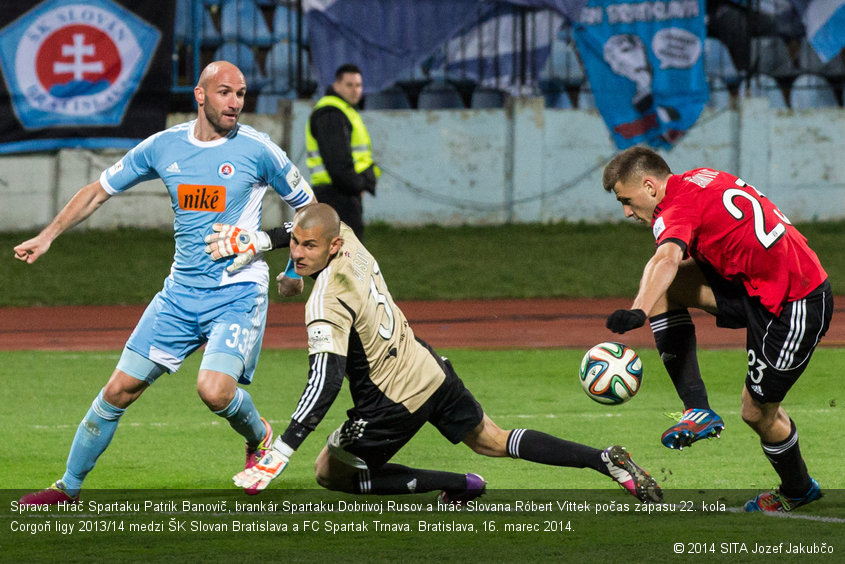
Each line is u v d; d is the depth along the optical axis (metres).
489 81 65.06
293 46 68.31
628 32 62.75
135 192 62.28
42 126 60.91
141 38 61.22
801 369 16.64
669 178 16.78
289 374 33.03
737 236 16.22
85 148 61.34
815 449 22.02
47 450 22.69
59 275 54.75
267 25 69.56
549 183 63.41
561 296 52.47
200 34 67.50
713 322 44.12
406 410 16.30
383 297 16.17
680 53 62.75
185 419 26.02
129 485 19.53
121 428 24.88
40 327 44.97
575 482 19.67
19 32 60.09
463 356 36.38
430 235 61.28
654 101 63.06
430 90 67.75
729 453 21.83
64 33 60.56
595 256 57.84
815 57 68.81
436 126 62.56
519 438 16.91
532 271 55.50
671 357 17.20
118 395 17.84
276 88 68.25
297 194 19.02
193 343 18.44
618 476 16.36
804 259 16.39
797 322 16.33
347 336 15.28
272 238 18.20
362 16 62.34
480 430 17.11
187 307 18.12
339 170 35.66
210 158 18.09
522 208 63.25
